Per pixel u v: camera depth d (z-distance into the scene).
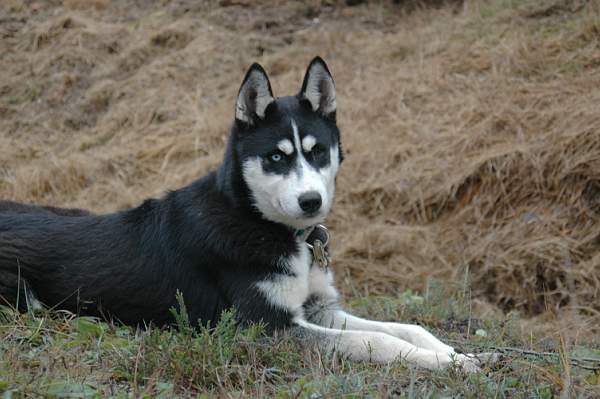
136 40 12.31
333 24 12.38
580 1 10.93
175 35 12.26
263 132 5.24
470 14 11.54
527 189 8.59
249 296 5.07
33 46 12.42
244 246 5.12
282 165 5.18
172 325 5.24
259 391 4.19
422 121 9.90
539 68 10.05
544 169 8.57
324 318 5.50
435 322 6.27
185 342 4.52
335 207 9.23
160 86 11.46
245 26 12.44
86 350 4.74
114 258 5.36
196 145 10.21
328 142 5.39
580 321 7.10
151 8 13.09
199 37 12.13
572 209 8.32
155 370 4.32
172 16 12.80
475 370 4.52
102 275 5.33
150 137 10.61
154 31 12.38
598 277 7.74
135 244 5.39
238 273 5.13
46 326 5.08
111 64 12.02
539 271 8.02
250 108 5.29
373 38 11.83
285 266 5.13
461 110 9.77
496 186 8.70
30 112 11.52
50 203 9.81
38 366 4.41
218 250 5.14
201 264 5.22
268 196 5.17
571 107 9.05
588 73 9.61
